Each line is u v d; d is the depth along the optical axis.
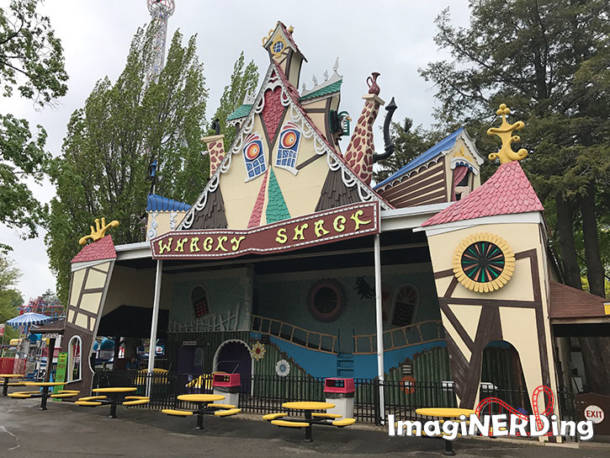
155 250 16.12
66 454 8.38
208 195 17.39
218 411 10.66
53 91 16.17
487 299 10.11
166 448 8.90
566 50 23.45
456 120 26.94
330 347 17.75
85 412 13.41
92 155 24.72
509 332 9.70
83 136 25.97
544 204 22.78
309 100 17.09
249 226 15.89
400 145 28.97
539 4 22.42
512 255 9.94
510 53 23.86
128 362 24.28
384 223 12.18
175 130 27.45
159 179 26.34
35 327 19.03
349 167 14.38
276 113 16.73
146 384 14.91
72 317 17.59
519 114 23.27
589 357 20.17
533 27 22.89
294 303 19.20
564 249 21.73
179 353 18.62
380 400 11.24
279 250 13.45
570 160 20.75
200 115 28.66
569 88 23.23
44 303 54.41
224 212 16.75
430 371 14.22
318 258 18.84
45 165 14.81
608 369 19.78
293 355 16.55
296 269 19.53
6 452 8.45
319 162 15.17
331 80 16.81
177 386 16.08
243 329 17.81
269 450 8.67
